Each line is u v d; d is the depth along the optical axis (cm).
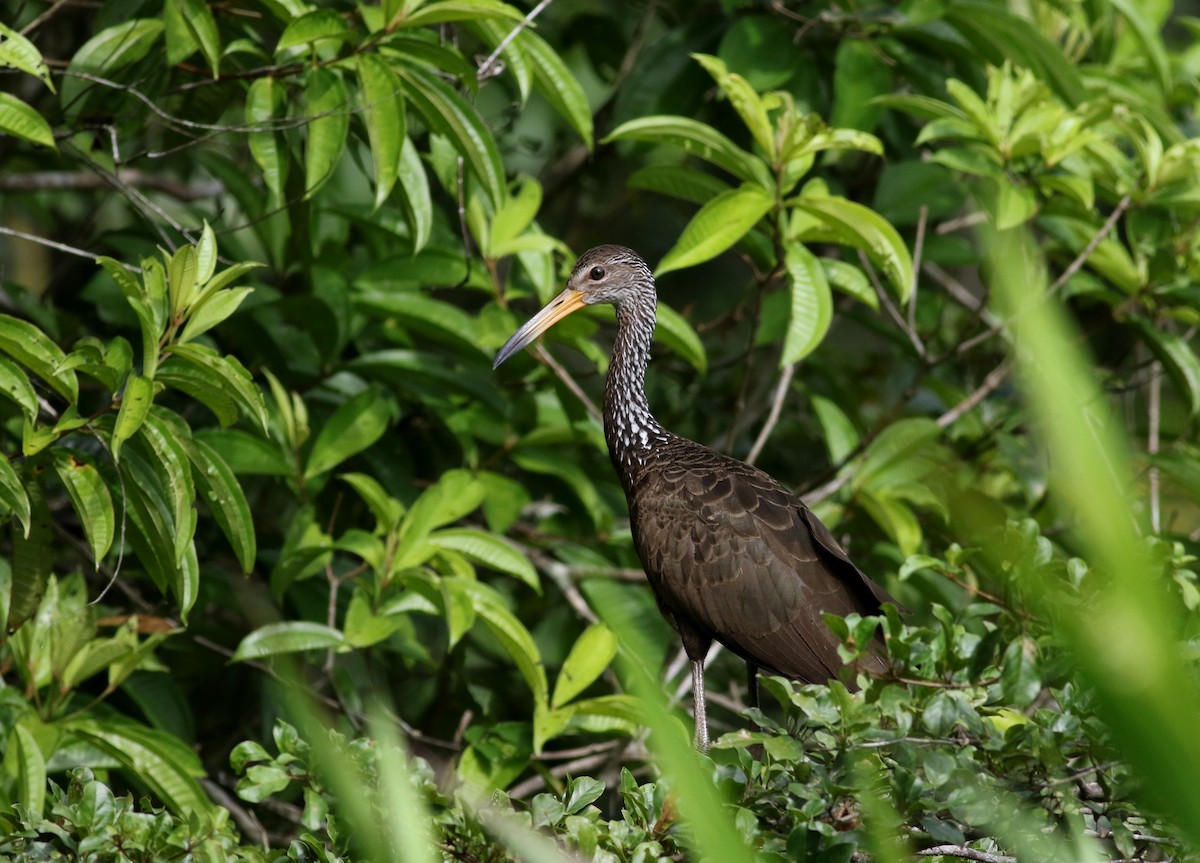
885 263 1091
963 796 597
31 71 834
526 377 1335
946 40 1305
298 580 1259
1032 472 1280
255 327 1220
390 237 1292
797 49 1333
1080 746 647
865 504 1276
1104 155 1243
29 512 826
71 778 692
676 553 1062
